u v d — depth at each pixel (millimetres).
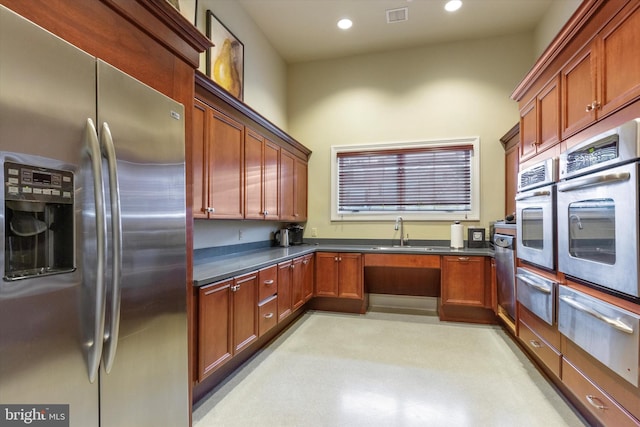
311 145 4707
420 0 3381
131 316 1148
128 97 1149
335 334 3322
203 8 2920
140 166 1198
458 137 4188
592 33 1720
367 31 3965
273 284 2945
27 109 836
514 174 3637
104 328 1021
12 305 808
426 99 4301
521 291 2607
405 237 4371
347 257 3955
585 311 1653
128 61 1194
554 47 2068
